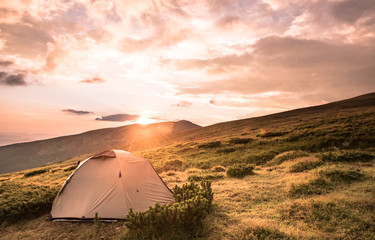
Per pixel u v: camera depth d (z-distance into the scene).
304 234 4.61
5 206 7.62
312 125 33.22
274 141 25.36
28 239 6.02
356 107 58.03
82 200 7.20
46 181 19.42
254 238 4.61
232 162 18.91
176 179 12.98
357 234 4.45
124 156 8.30
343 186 7.78
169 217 5.26
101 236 5.80
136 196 7.26
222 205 7.24
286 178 10.15
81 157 80.56
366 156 12.48
